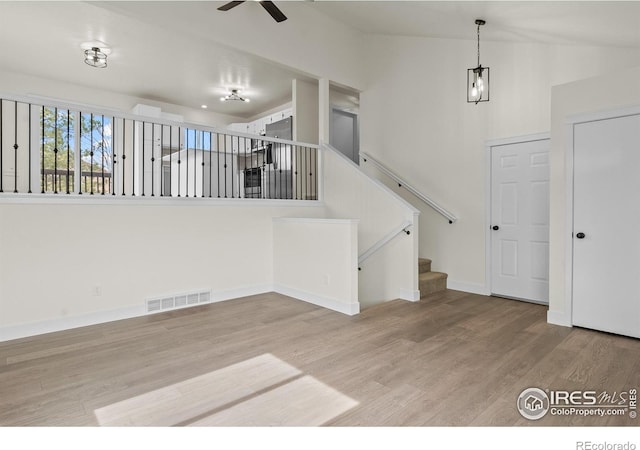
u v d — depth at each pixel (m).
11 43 5.00
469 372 2.40
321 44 5.45
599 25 3.08
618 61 3.57
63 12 4.21
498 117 4.49
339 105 6.95
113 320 3.55
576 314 3.28
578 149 3.23
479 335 3.10
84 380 2.31
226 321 3.54
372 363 2.55
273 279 4.86
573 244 3.29
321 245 4.11
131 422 1.85
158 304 3.84
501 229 4.48
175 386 2.23
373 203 4.68
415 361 2.58
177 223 3.99
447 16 4.00
